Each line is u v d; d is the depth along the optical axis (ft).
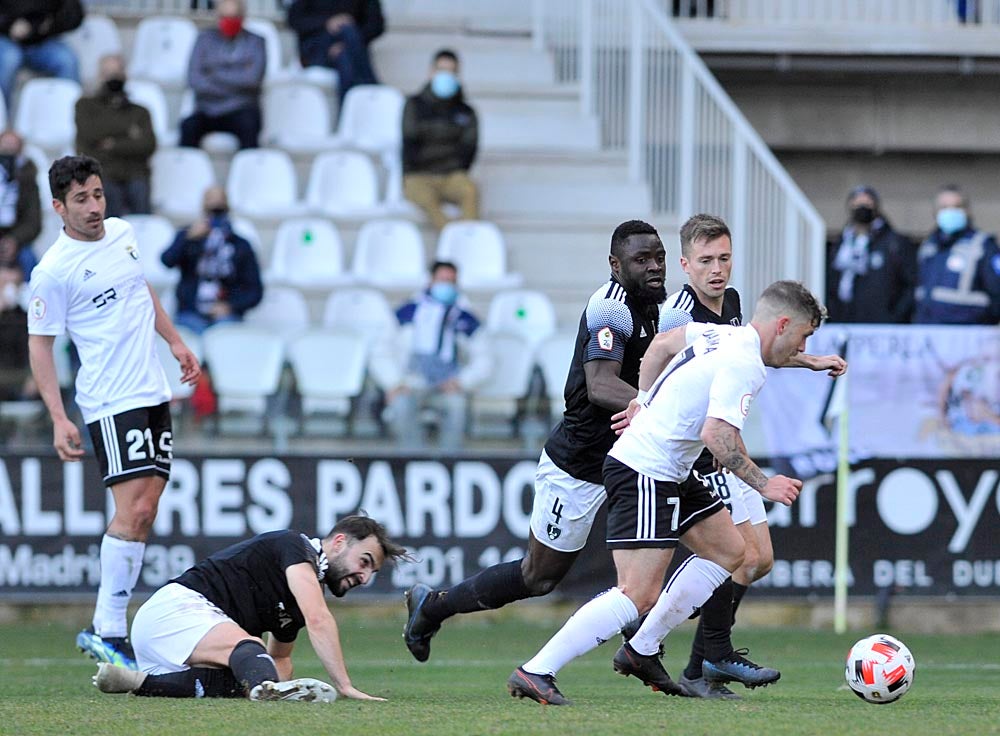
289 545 66.33
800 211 138.72
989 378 122.93
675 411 61.72
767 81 178.19
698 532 65.98
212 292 132.67
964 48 172.76
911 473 122.21
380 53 172.14
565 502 71.77
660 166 157.99
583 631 62.23
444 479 119.34
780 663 99.30
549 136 163.84
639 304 68.54
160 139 158.61
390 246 149.28
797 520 121.08
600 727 52.60
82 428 115.85
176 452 116.67
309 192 156.66
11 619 118.73
